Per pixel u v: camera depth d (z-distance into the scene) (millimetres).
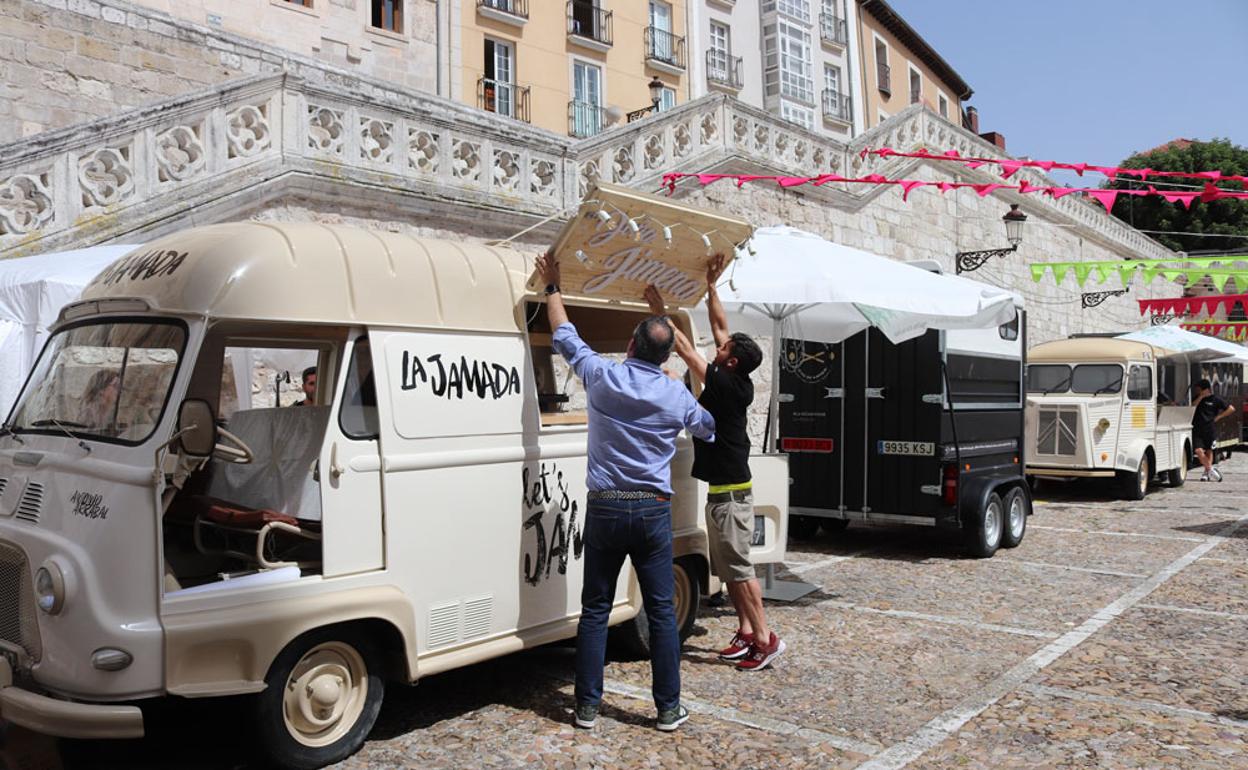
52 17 11359
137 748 4324
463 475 4512
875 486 9711
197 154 9070
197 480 4723
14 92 10977
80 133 8234
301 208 9703
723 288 6551
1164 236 36344
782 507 7023
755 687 5211
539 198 11961
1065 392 14781
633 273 5184
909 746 4352
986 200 22125
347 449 4082
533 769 4039
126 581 3561
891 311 7297
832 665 5641
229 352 5621
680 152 14250
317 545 4293
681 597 5895
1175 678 5406
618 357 6223
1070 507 13562
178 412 3719
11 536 3949
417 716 4703
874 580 8289
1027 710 4855
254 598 3760
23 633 3869
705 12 28438
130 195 8594
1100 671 5539
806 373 10227
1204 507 13367
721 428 5414
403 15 19750
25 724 3604
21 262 7027
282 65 13781
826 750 4293
